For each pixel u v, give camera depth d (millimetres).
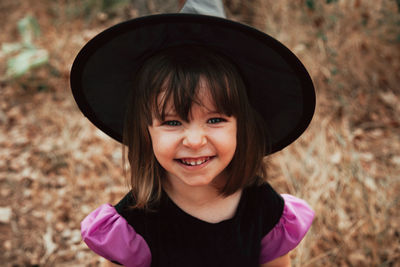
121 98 1367
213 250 1318
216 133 1134
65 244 2686
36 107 4027
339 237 2451
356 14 4004
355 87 3707
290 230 1465
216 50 1208
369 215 2498
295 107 1309
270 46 1123
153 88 1131
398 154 3137
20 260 2562
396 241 2426
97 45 1161
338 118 3416
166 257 1332
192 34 1161
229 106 1141
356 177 2777
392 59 3900
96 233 1342
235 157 1273
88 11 5340
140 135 1260
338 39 3893
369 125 3434
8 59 4750
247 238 1358
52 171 3270
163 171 1325
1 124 3838
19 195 3057
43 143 3549
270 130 1414
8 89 4270
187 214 1311
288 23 4066
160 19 1071
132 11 3113
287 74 1221
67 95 4105
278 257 1495
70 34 4840
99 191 3051
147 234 1331
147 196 1287
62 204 2951
